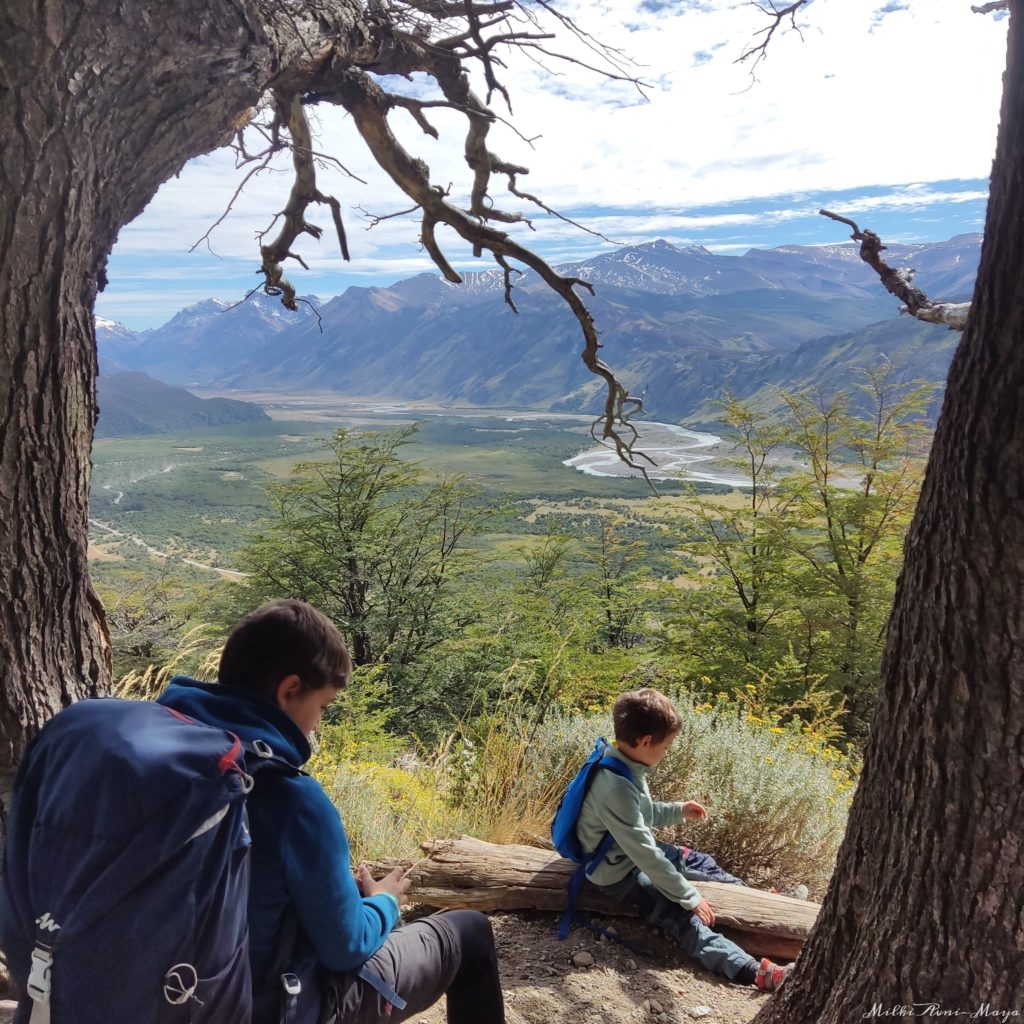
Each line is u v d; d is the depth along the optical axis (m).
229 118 2.05
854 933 1.70
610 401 5.01
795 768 3.73
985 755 1.36
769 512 14.16
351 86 3.17
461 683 14.89
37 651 1.86
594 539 18.66
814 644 13.53
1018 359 1.28
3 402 1.71
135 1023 1.05
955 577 1.38
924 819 1.47
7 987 1.96
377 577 17.28
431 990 1.70
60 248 1.71
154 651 12.12
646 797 2.87
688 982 2.65
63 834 1.10
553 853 3.21
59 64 1.59
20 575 1.81
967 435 1.36
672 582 15.70
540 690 5.80
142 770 1.10
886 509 13.10
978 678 1.35
